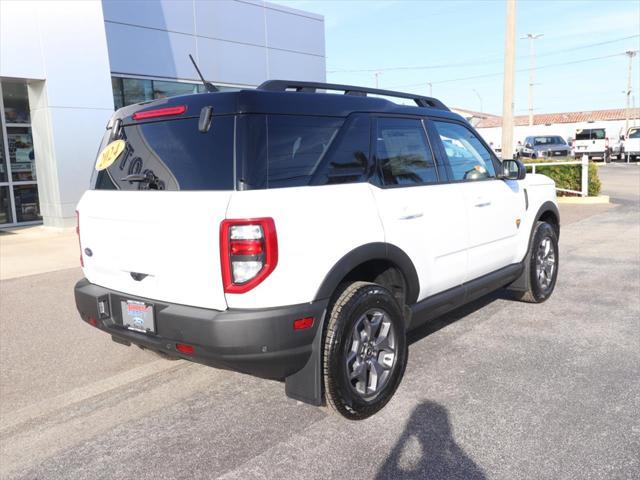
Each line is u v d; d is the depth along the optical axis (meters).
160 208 3.17
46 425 3.55
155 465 3.04
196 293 3.08
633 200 15.02
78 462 3.11
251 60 16.14
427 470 2.89
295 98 3.31
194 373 4.30
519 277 5.43
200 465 3.02
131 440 3.32
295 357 3.09
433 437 3.20
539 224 5.52
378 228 3.50
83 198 3.80
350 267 3.29
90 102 11.54
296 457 3.05
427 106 4.55
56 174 11.19
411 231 3.77
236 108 3.07
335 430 3.33
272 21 16.64
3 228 12.51
